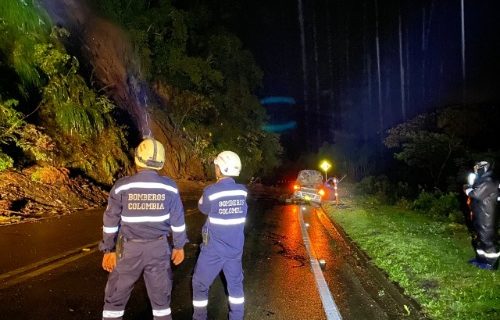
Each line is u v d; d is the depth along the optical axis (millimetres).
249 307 5617
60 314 4887
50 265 6676
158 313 4242
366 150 49156
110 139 17531
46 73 14281
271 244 9844
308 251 9211
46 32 14805
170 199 4184
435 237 10367
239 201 4746
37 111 14594
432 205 15906
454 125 23953
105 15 22984
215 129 37125
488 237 7375
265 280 6867
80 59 18797
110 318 4121
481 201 7387
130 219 4035
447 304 5719
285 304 5789
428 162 23500
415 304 5809
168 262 4254
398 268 7426
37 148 12859
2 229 8656
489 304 5672
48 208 11086
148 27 28078
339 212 15891
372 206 18203
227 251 4656
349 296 6273
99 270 6625
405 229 11617
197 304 4688
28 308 4977
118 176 17031
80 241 8344
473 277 6867
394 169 33906
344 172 54438
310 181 19266
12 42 13695
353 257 8820
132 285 4141
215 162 4883
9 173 11891
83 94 16203
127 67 24078
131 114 22422
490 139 23578
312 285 6699
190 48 38312
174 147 27703
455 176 21406
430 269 7383
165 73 31047
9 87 13383
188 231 10789
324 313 5512
